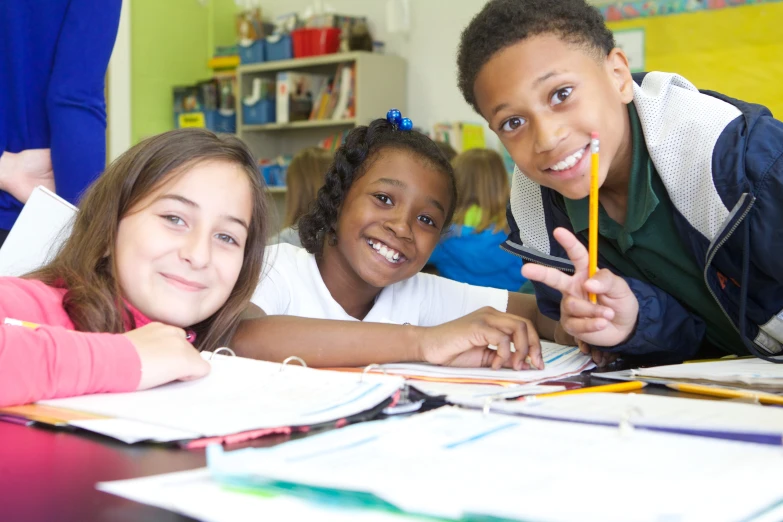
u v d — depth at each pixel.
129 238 0.99
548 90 1.04
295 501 0.36
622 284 1.00
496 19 1.06
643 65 3.76
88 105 1.46
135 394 0.70
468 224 2.85
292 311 1.48
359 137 1.50
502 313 1.05
